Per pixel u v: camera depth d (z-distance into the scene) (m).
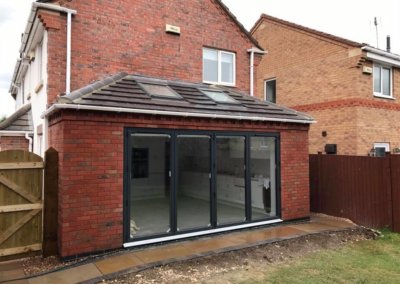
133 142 7.41
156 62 10.02
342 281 5.43
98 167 6.44
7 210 6.27
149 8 9.95
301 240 7.62
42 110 9.04
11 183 6.33
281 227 8.71
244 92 11.98
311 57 14.94
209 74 11.39
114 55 9.27
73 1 8.63
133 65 9.59
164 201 7.52
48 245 6.35
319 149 14.33
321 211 10.55
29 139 11.05
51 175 6.43
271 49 17.11
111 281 5.20
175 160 7.45
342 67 13.53
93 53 8.93
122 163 6.73
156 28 10.05
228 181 8.42
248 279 5.46
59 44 8.37
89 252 6.30
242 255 6.53
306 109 15.08
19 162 6.38
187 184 7.84
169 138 7.42
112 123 6.62
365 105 13.20
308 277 5.58
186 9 10.70
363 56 12.87
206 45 11.13
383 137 13.79
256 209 8.93
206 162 8.08
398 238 8.17
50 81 8.21
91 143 6.38
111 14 9.25
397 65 14.23
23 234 6.40
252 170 8.79
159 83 9.01
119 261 6.02
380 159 9.09
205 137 8.01
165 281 5.26
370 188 9.27
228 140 8.39
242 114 8.32
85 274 5.43
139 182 7.53
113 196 6.61
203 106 8.03
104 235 6.47
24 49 11.30
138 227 7.34
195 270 5.75
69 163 6.14
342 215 9.95
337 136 13.62
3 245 6.24
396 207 8.75
